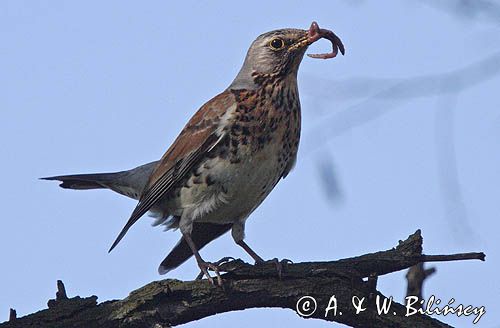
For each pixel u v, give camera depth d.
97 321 9.45
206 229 12.97
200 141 11.98
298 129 12.32
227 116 11.90
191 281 9.80
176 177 12.20
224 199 12.11
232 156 11.91
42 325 9.35
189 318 9.82
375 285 9.80
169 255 12.58
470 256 9.73
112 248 11.71
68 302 9.57
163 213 12.69
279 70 12.20
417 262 9.85
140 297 9.61
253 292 9.80
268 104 11.99
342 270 9.88
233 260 10.08
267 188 12.23
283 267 9.91
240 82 12.33
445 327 9.60
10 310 9.42
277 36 12.26
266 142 11.94
